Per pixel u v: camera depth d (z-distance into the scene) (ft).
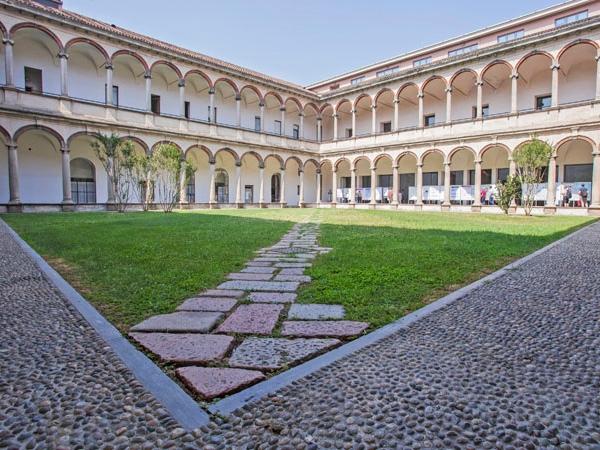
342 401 8.13
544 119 89.04
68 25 82.84
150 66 97.09
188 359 10.07
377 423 7.38
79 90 95.14
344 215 76.69
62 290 16.66
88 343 11.03
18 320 12.92
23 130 78.43
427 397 8.32
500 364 9.95
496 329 12.44
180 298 15.90
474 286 17.92
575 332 12.20
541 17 100.27
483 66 98.63
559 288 17.66
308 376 9.19
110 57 90.22
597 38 82.17
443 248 28.91
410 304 15.23
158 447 6.65
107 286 17.66
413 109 127.54
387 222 57.00
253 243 32.42
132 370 9.38
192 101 117.39
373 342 11.27
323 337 11.71
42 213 75.15
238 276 20.20
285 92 127.75
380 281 18.54
